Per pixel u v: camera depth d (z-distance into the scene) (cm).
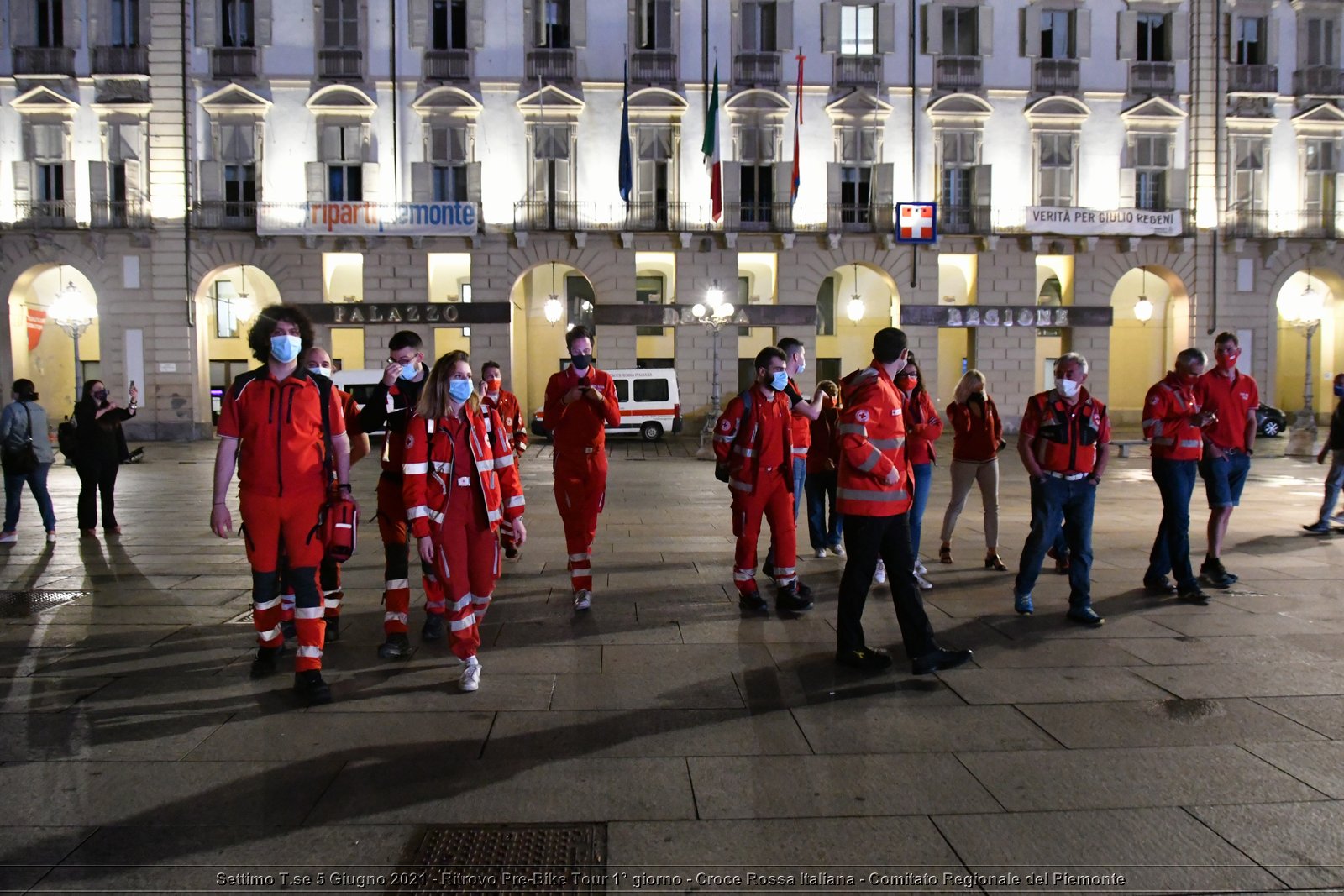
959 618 641
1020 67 2962
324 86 2852
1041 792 368
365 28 2867
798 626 621
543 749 411
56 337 3366
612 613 655
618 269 2930
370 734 429
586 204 2914
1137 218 2898
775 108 2912
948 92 2928
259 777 383
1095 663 536
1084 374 622
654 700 474
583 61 2900
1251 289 3012
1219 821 344
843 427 522
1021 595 650
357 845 327
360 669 528
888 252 2952
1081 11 2961
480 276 2908
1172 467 691
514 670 524
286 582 577
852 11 2941
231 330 3338
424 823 343
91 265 2867
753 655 554
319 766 393
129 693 487
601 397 653
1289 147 3022
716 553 899
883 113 2927
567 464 660
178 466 2050
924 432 746
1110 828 339
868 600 693
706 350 2978
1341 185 3028
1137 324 3412
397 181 2880
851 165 2947
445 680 507
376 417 572
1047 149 2966
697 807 355
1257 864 315
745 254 2991
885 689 492
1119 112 2984
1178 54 2988
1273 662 537
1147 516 1164
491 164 2897
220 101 2836
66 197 2853
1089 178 2984
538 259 2914
